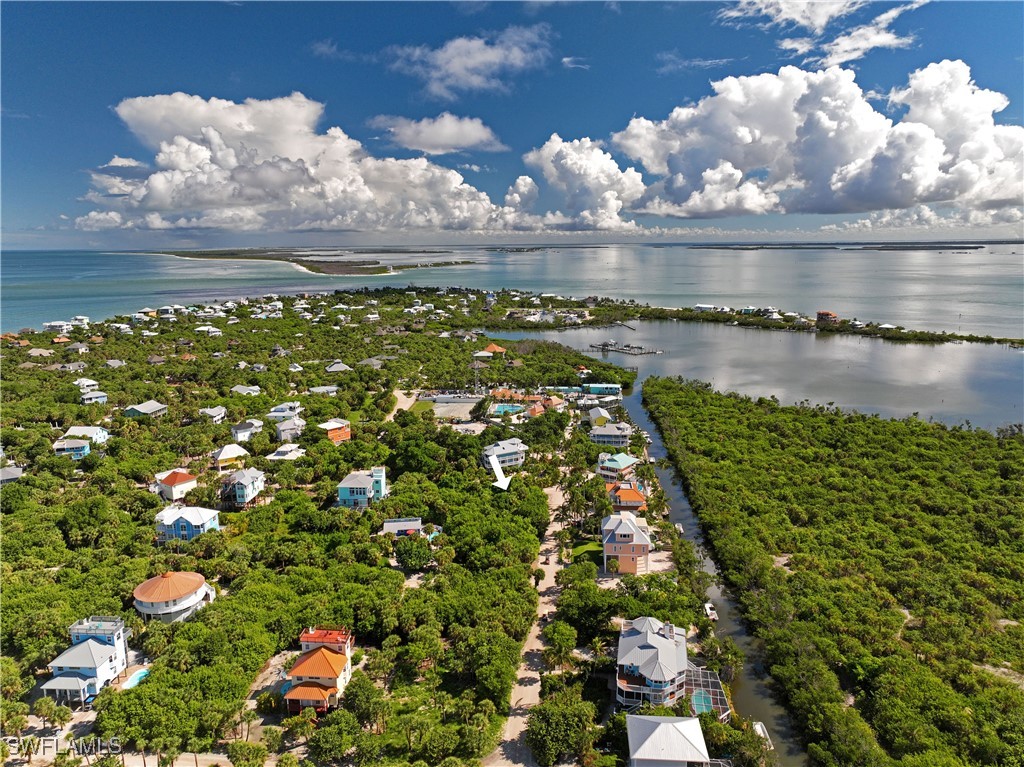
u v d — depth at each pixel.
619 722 103.00
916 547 159.25
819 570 150.88
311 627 126.06
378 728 105.19
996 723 102.12
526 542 162.00
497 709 109.88
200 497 185.00
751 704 114.75
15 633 120.25
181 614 132.12
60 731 104.56
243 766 93.31
